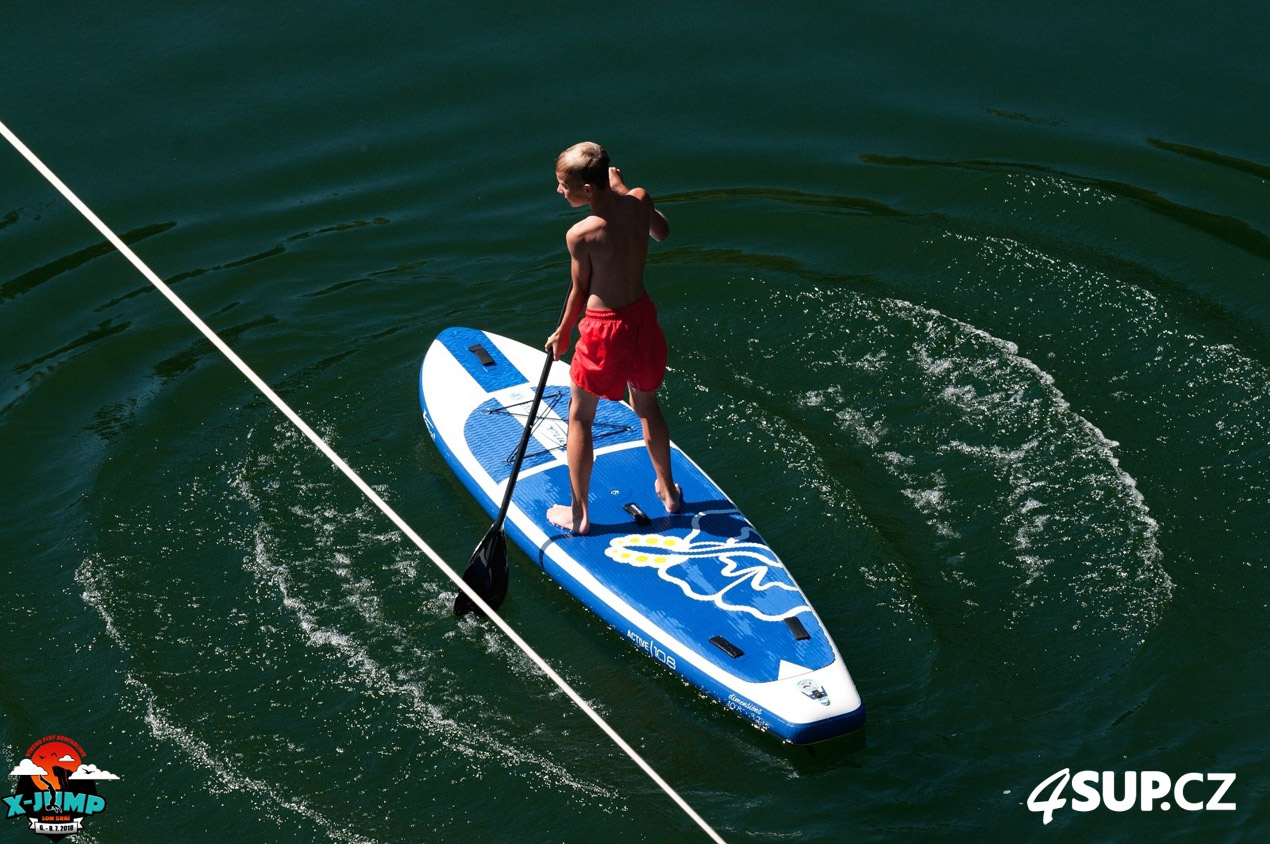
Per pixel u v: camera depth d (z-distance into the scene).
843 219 39.94
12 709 26.31
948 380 34.25
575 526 29.70
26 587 29.11
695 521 29.89
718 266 38.38
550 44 47.62
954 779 24.61
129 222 40.12
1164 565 28.66
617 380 27.45
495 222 40.41
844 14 49.19
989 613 28.09
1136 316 35.81
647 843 23.59
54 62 46.53
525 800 24.48
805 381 34.56
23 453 32.59
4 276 38.19
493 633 28.19
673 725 26.20
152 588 29.11
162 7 49.53
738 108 44.56
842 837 23.59
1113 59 46.66
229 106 44.66
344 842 23.70
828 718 25.16
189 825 24.11
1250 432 31.95
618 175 27.41
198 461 32.50
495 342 35.69
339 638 27.95
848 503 30.80
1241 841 22.84
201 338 36.31
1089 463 31.47
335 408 34.34
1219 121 43.44
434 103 44.88
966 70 46.22
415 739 25.72
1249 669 26.19
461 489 32.16
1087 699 25.95
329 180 41.81
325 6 49.50
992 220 39.62
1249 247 37.94
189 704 26.45
